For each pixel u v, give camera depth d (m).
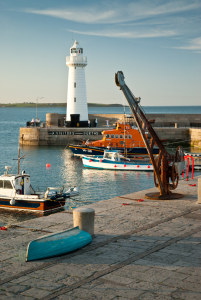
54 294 5.27
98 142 46.62
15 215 20.16
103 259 6.62
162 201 11.62
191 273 5.97
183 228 8.54
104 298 5.15
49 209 20.53
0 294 5.27
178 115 75.44
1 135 83.88
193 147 61.94
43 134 62.69
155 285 5.54
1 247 7.30
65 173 35.50
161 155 12.13
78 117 64.69
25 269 6.17
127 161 38.81
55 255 6.75
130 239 7.76
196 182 15.16
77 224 7.81
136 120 11.92
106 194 26.19
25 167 39.09
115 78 11.02
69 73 64.56
